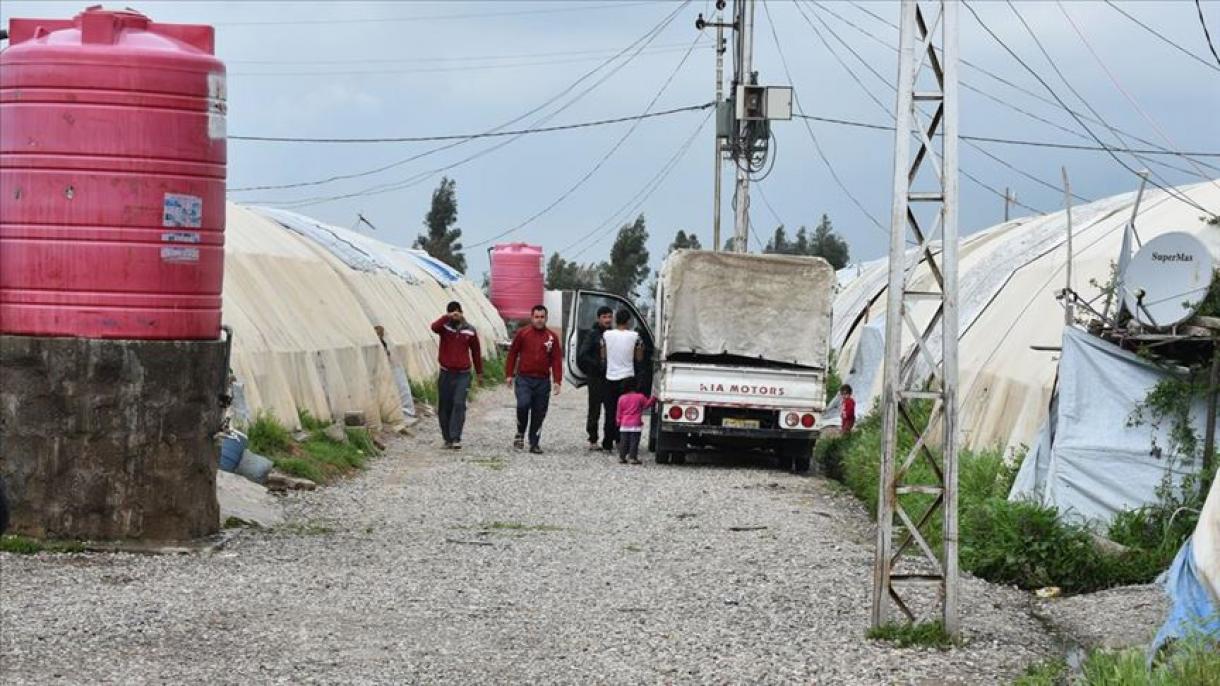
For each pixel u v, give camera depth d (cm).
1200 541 1056
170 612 991
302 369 2089
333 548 1273
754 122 3195
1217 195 1992
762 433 2102
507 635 966
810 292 2250
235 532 1316
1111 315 1512
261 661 874
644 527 1479
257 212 3095
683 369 2117
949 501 970
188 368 1227
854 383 2830
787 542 1398
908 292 979
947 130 955
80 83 1200
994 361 2002
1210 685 785
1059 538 1255
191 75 1234
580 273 9106
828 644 962
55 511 1205
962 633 1004
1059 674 895
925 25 954
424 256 4978
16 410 1203
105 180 1207
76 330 1207
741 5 3291
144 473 1213
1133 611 1111
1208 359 1362
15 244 1209
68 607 993
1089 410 1382
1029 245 2461
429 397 3019
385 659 891
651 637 970
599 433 2652
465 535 1384
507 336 5375
